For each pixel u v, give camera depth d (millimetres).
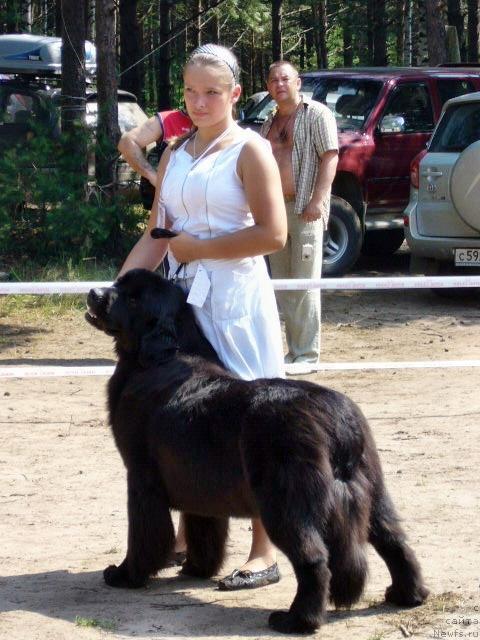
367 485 5148
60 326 13867
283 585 5965
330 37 60219
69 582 6020
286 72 10758
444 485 7695
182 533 6340
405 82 16969
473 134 14594
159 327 5465
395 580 5453
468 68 18266
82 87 17281
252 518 5324
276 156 10914
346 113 16844
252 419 5055
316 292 11266
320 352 12539
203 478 5250
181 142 5809
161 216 5844
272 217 5457
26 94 22609
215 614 5469
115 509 7445
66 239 16703
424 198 14836
